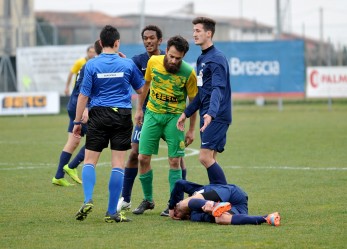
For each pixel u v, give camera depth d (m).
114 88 20.19
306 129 52.31
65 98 77.81
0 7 114.81
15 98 72.62
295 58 71.38
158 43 22.31
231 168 31.80
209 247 16.48
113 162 20.23
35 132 53.81
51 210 22.06
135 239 17.50
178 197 20.12
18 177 29.92
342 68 75.06
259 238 17.28
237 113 73.56
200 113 21.08
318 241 16.89
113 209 20.05
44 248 16.64
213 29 20.88
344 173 29.58
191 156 37.62
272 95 71.88
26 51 74.62
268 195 24.25
